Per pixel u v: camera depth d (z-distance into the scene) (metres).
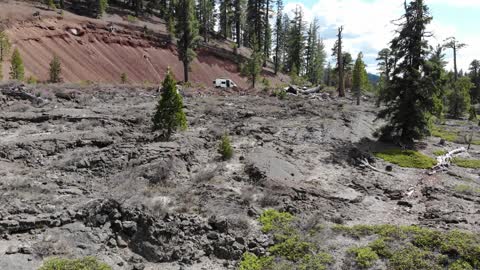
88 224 9.78
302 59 78.81
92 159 13.71
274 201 12.50
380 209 13.44
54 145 14.95
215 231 10.26
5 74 35.00
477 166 20.39
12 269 7.84
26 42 40.78
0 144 14.29
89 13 58.12
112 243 9.37
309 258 9.41
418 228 10.94
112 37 51.00
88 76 43.62
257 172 14.46
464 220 12.08
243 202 12.07
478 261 9.20
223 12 81.50
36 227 9.33
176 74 53.97
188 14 47.59
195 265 9.26
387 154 20.47
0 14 42.09
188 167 14.77
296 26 73.62
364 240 10.42
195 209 11.20
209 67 59.00
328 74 83.62
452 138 28.56
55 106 22.27
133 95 28.89
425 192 15.34
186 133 18.83
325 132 22.36
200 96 32.84
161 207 10.72
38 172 12.67
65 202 10.63
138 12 69.44
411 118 22.58
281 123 23.83
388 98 23.23
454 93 48.75
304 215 11.95
